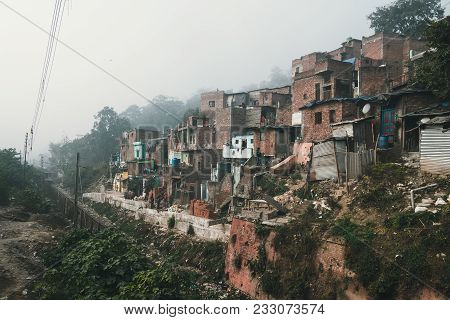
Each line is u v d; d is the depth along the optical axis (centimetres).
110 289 1262
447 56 1903
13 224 3028
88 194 5797
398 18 4484
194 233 2798
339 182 2102
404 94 2220
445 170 1723
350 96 3209
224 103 5647
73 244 1822
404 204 1617
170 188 3866
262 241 1884
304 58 4800
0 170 4522
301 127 3231
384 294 1259
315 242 1623
